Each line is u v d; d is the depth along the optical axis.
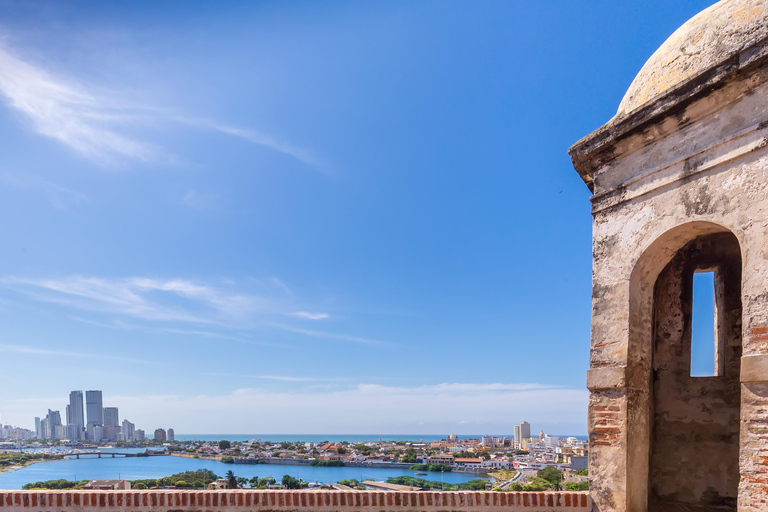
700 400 6.44
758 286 4.43
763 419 4.25
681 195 5.27
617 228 5.94
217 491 5.85
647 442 5.64
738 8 5.29
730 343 6.52
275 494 5.83
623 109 6.35
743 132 4.71
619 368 5.59
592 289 6.11
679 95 5.23
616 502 5.41
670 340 6.77
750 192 4.61
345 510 5.82
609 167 6.17
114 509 5.75
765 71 4.56
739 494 4.32
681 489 6.30
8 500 5.73
